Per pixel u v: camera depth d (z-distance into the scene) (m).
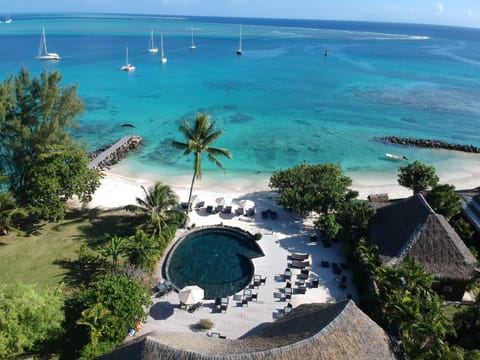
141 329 26.98
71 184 36.88
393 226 33.78
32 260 33.56
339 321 21.02
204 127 37.47
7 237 36.69
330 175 41.62
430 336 21.73
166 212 36.91
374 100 94.19
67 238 36.88
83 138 65.00
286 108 85.62
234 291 31.33
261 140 66.75
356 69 137.25
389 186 50.91
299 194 40.00
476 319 25.78
